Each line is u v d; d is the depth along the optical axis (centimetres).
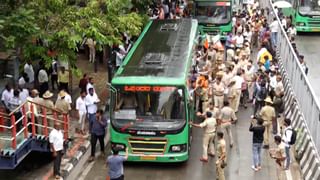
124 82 1938
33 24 2039
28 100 1803
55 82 2656
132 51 2281
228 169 1959
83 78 2367
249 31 3428
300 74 2312
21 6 2092
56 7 2200
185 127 1950
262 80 2405
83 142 2169
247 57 2717
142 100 1945
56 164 1808
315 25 3962
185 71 2023
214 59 2906
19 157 1728
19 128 1889
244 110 2603
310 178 1798
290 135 1886
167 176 1912
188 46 2355
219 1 3750
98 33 2188
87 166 1983
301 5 3966
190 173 1938
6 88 2031
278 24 3362
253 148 1936
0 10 2041
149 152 1953
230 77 2481
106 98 2603
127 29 2492
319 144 1822
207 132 2014
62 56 2178
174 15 3959
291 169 1948
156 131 1927
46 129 1894
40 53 2155
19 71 2494
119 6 2441
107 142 2222
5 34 1995
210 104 2353
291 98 2489
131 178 1895
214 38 3297
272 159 2050
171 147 1947
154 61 2109
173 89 1936
